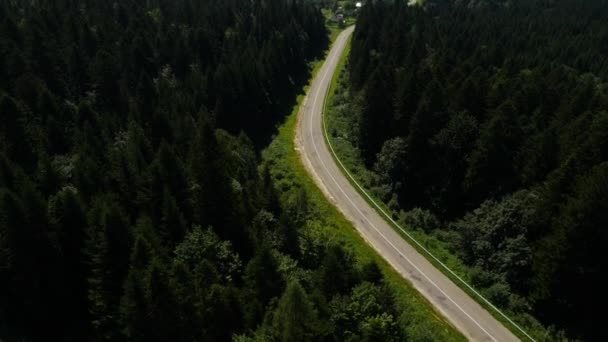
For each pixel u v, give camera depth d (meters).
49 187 53.97
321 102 111.75
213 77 90.81
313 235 54.84
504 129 65.75
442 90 78.12
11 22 86.75
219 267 47.28
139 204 53.91
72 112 71.88
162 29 110.06
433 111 75.56
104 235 43.81
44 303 45.81
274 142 91.00
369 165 84.88
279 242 53.47
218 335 40.88
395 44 111.06
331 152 86.44
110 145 64.88
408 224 67.00
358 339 38.34
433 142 74.06
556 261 50.75
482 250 58.16
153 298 38.25
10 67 75.31
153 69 94.00
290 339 35.25
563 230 50.47
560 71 100.88
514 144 66.94
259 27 129.00
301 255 53.53
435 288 53.53
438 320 48.81
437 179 73.75
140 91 80.56
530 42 138.75
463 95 76.56
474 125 71.12
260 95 99.19
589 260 50.16
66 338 46.41
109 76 81.56
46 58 80.62
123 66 89.56
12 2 113.69
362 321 39.31
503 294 52.72
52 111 69.25
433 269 56.62
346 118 101.06
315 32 156.38
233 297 41.38
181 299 40.03
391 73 89.06
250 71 98.31
